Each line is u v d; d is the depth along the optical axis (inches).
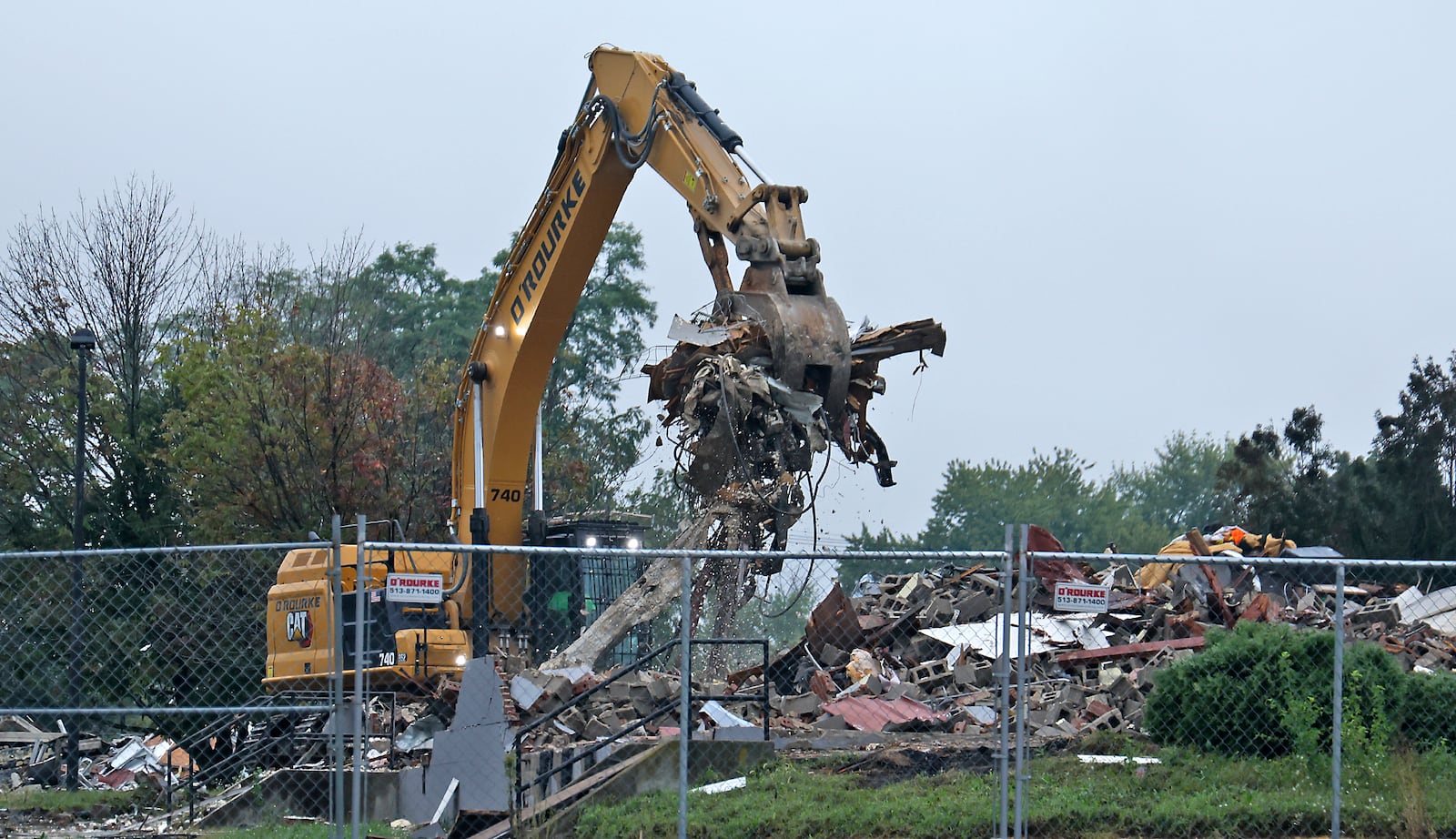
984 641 1638.8
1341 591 909.8
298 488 3102.9
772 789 1058.7
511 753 1184.2
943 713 1380.4
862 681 1483.8
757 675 1624.0
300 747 1464.1
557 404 4827.8
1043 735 1266.0
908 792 1039.6
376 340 4584.2
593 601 1795.0
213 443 3029.0
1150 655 1572.3
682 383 1448.1
